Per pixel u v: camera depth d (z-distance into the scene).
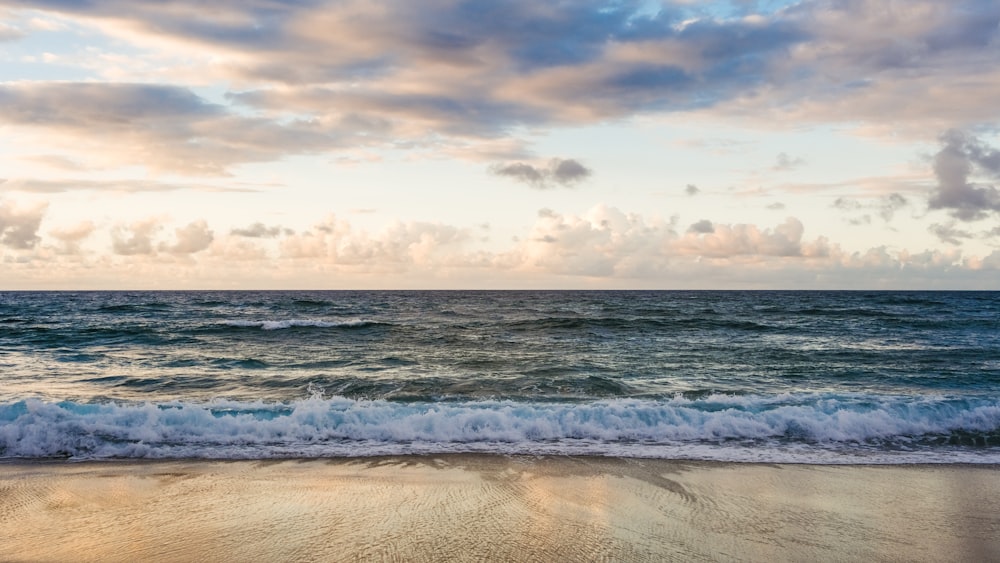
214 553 5.68
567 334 29.33
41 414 10.38
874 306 57.12
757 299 83.19
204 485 7.78
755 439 10.49
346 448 9.69
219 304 57.78
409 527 6.37
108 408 11.02
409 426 10.57
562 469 8.67
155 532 6.20
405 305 60.66
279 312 46.56
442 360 20.48
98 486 7.71
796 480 8.27
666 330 31.06
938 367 19.39
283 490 7.59
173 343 25.05
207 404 11.89
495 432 10.52
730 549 5.93
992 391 15.56
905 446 10.20
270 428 10.38
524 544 5.96
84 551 5.72
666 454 9.52
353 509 6.91
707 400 12.92
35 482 7.87
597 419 11.19
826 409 11.95
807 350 23.52
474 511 6.90
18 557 5.59
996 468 8.96
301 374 17.09
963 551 6.00
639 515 6.85
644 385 16.02
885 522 6.74
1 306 54.22
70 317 39.66
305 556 5.61
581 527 6.45
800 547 6.03
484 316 43.09
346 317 41.88
